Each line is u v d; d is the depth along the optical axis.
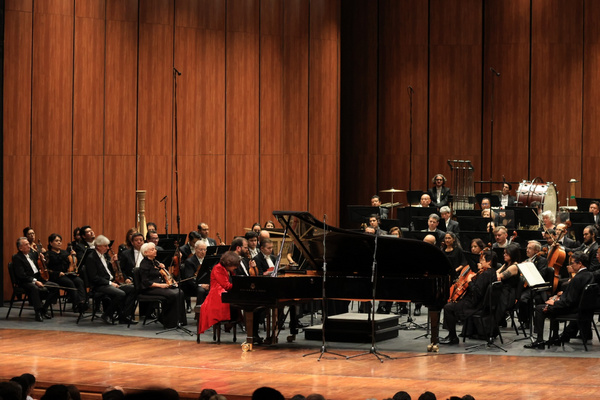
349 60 26.27
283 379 11.41
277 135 23.48
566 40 25.42
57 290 16.70
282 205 23.61
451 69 25.86
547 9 25.52
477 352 13.40
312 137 24.16
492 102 25.84
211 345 13.95
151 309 16.11
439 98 25.88
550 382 11.23
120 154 20.42
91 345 13.79
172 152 21.39
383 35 26.05
